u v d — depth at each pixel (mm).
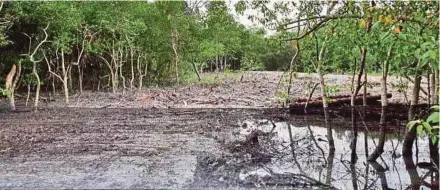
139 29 22156
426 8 5262
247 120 12586
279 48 11516
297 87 22656
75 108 15625
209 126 11516
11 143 9234
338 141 9688
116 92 21609
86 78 24547
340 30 7184
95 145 9062
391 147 8938
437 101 7910
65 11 16891
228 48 32531
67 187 6254
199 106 16141
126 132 10602
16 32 18422
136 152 8438
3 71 19031
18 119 12781
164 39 26016
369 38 6488
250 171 7176
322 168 7480
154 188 6223
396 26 5234
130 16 21516
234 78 33156
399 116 11180
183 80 29312
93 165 7453
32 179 6625
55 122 12219
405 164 7691
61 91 22109
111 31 20453
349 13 6848
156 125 11672
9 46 18812
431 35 5258
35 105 15266
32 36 18188
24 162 7637
